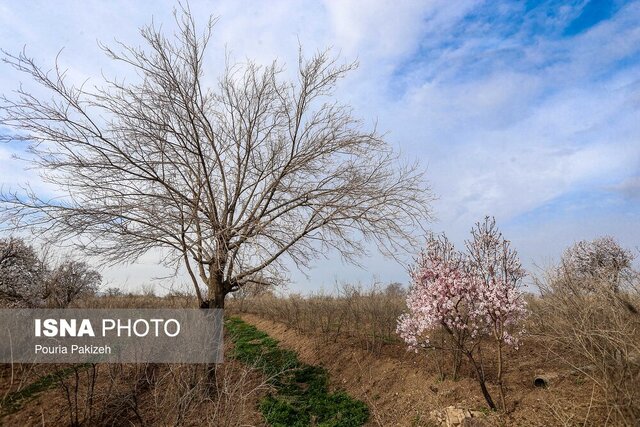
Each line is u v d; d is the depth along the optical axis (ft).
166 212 27.32
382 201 28.71
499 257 20.25
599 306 18.02
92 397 25.88
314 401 28.48
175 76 28.84
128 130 27.20
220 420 22.62
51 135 25.30
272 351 41.06
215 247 27.53
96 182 26.76
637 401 14.14
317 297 49.29
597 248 37.22
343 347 35.55
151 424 24.90
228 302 79.71
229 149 31.32
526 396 19.79
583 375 19.60
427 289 21.43
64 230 25.75
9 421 25.54
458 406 20.75
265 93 31.35
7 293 41.16
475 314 20.21
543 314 22.50
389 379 28.02
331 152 30.48
